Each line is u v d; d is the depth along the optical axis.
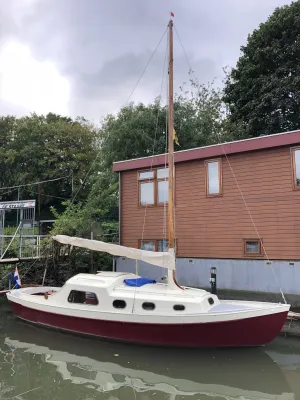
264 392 6.40
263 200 11.82
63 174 34.75
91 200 20.00
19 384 6.70
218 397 6.21
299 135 11.05
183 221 13.51
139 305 8.65
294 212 11.18
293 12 21.33
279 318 7.95
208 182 13.09
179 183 13.73
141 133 22.08
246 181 12.22
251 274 11.78
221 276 12.40
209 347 8.14
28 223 17.75
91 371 7.34
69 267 15.38
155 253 9.31
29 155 34.12
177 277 13.41
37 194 33.94
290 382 6.77
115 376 7.10
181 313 8.20
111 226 18.52
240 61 24.03
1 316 11.72
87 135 36.62
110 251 9.84
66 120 42.00
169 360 7.85
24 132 36.19
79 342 9.07
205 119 24.59
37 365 7.64
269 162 11.80
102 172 25.58
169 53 9.70
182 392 6.41
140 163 14.74
